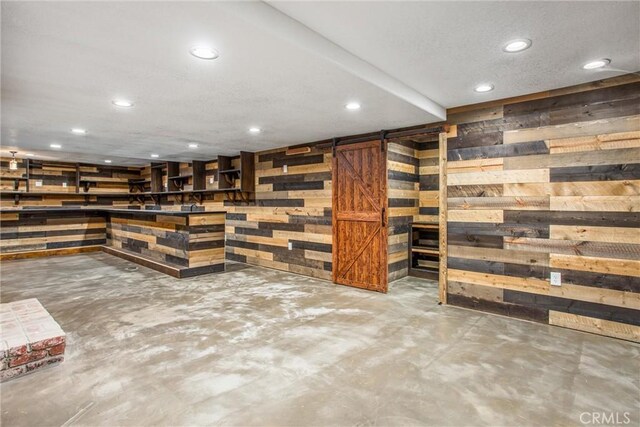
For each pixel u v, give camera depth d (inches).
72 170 340.8
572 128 122.7
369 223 183.6
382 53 96.4
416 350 109.0
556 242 127.1
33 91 115.6
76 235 305.3
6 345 92.1
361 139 186.4
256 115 148.1
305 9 74.8
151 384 89.5
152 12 67.7
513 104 134.9
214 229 221.1
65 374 94.3
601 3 70.9
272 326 129.9
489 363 100.2
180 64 93.1
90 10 66.8
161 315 141.6
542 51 94.2
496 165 139.3
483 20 78.0
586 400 81.9
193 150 247.1
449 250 153.2
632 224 113.2
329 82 105.7
